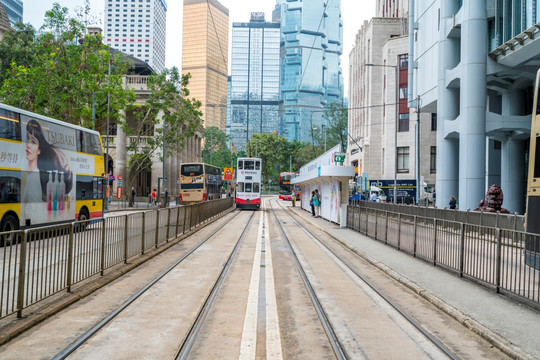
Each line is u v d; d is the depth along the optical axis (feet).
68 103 110.32
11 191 51.78
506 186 117.08
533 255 26.23
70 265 28.53
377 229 62.54
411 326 23.53
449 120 110.22
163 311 25.52
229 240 63.62
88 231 31.60
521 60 90.07
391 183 167.12
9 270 21.45
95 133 76.07
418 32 138.82
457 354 19.42
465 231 35.45
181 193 153.58
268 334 21.84
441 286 32.58
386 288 33.14
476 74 97.19
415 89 142.92
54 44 107.24
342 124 314.14
